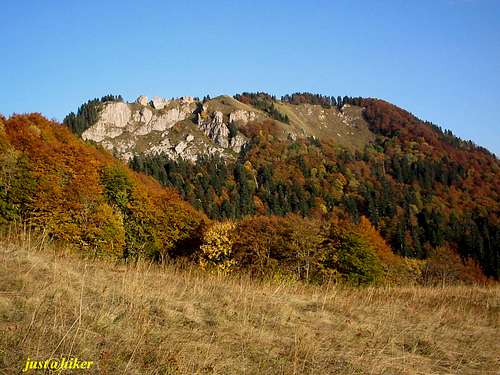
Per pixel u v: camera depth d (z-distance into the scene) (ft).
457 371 24.64
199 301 29.60
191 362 19.20
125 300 25.75
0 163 129.80
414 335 29.91
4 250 29.58
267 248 147.23
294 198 426.51
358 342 26.76
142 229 172.45
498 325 37.01
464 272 187.93
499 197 468.75
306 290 41.32
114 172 178.70
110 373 16.92
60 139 213.46
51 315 20.22
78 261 33.63
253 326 26.21
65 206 131.75
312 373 20.79
